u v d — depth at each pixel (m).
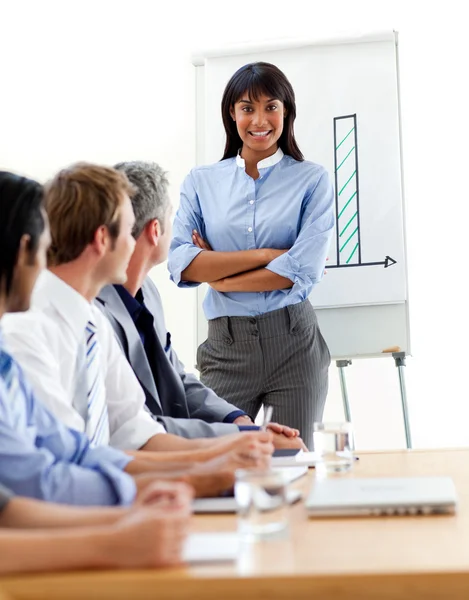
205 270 3.31
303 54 3.93
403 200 3.84
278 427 2.23
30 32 4.74
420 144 4.46
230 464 1.49
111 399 2.03
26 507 1.09
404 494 1.33
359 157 3.87
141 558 0.93
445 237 4.44
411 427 4.45
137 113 4.70
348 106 3.89
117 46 4.71
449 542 1.07
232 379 3.31
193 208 3.42
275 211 3.32
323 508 1.27
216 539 1.07
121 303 2.39
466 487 1.54
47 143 4.73
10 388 1.32
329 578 0.90
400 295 3.79
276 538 1.11
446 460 1.93
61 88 4.73
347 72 3.90
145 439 1.99
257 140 3.29
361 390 4.48
